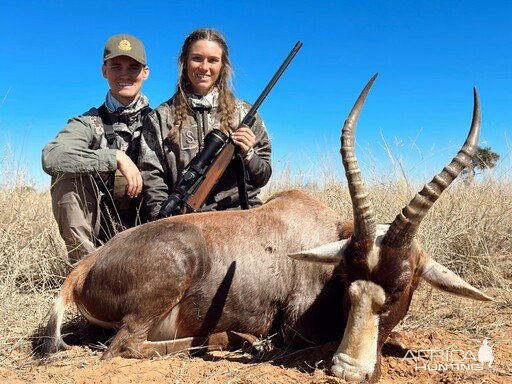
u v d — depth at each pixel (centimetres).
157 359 132
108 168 173
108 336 151
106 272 139
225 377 121
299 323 142
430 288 178
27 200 234
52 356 135
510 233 223
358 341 114
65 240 184
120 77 189
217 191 183
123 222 191
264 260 146
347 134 119
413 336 145
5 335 146
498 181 255
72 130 182
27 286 184
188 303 143
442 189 113
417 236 202
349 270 117
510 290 181
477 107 118
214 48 186
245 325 146
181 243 139
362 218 114
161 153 184
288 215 150
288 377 121
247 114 177
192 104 187
